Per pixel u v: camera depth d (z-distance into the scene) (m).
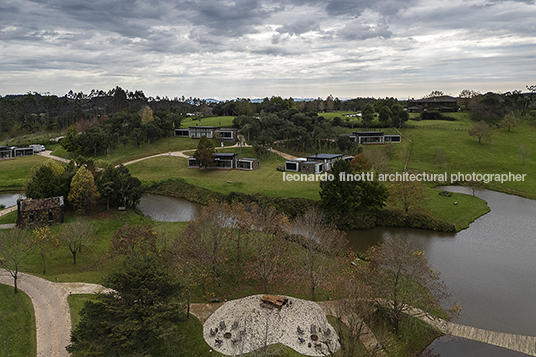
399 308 45.22
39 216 77.44
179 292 42.75
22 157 160.12
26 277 55.53
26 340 41.44
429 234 82.31
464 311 51.25
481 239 78.69
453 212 92.31
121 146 166.88
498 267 65.12
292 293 53.88
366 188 88.94
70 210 90.69
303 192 103.62
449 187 121.50
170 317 39.03
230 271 59.88
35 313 46.09
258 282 57.19
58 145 185.75
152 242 58.38
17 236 56.47
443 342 44.78
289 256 65.19
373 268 52.47
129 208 97.44
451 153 146.88
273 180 117.50
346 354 36.38
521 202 105.62
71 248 62.44
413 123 197.12
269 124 177.62
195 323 45.84
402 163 140.75
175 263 51.50
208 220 63.75
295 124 188.12
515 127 176.25
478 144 154.75
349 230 84.94
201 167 137.88
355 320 39.03
